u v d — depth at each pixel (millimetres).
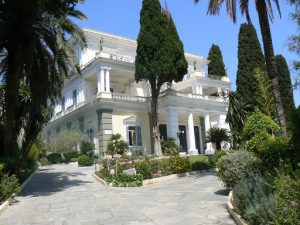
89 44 36625
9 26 14969
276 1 17109
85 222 8688
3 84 20703
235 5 17328
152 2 30578
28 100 19609
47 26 18062
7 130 16438
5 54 19797
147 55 29719
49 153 36125
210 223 7793
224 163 11133
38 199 13297
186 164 21062
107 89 33188
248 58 29812
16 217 9781
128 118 33688
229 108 22531
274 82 15820
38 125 21109
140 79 30234
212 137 25766
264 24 16234
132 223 8312
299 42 17859
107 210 10266
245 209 7172
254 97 24984
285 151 9422
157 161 20203
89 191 15312
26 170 22828
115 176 17797
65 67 19938
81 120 36625
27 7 15133
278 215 5262
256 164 10344
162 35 30000
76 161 32188
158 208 10188
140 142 34344
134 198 12633
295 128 7824
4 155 16281
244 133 12344
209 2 17375
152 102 30266
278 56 33312
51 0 17188
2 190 11984
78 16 19719
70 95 40062
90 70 34969
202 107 37281
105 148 31594
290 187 5164
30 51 15914
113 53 38094
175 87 42156
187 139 38375
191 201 11148
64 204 11805
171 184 17031
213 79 41406
